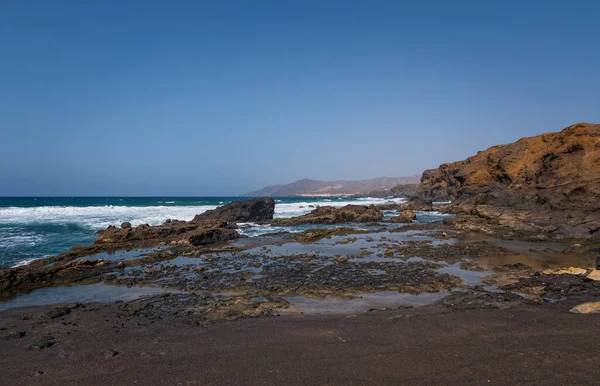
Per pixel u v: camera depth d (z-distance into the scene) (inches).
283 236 1205.7
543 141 1919.3
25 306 485.7
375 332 329.7
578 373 236.4
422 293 519.8
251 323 377.4
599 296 465.1
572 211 1166.3
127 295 536.7
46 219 1621.6
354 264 724.0
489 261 748.0
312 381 236.1
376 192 7450.8
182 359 281.6
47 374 264.2
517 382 226.5
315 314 422.0
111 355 295.1
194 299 491.8
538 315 373.1
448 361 260.4
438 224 1488.7
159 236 1098.7
